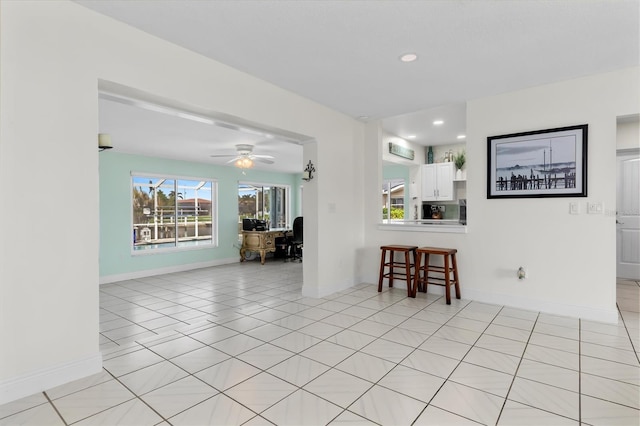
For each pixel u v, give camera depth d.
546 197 3.49
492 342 2.77
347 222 4.70
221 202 7.79
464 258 4.07
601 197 3.23
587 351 2.57
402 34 2.52
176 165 6.94
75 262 2.16
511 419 1.76
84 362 2.21
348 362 2.43
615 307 3.18
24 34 1.95
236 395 2.01
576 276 3.36
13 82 1.92
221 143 5.48
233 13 2.25
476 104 3.91
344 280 4.65
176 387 2.10
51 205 2.06
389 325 3.19
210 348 2.71
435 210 6.82
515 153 3.66
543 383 2.11
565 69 3.13
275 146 5.80
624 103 3.12
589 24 2.37
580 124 3.31
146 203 6.74
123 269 6.02
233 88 3.08
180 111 2.95
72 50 2.13
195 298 4.45
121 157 6.11
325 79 3.35
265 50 2.76
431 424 1.72
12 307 1.93
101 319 3.56
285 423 1.74
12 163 1.92
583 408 1.85
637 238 4.68
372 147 4.94
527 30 2.46
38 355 2.02
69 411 1.84
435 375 2.23
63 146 2.10
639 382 2.12
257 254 8.72
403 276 4.66
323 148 4.24
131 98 2.61
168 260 6.68
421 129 5.46
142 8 2.20
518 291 3.69
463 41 2.62
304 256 4.39
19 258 1.95
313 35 2.54
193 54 2.77
